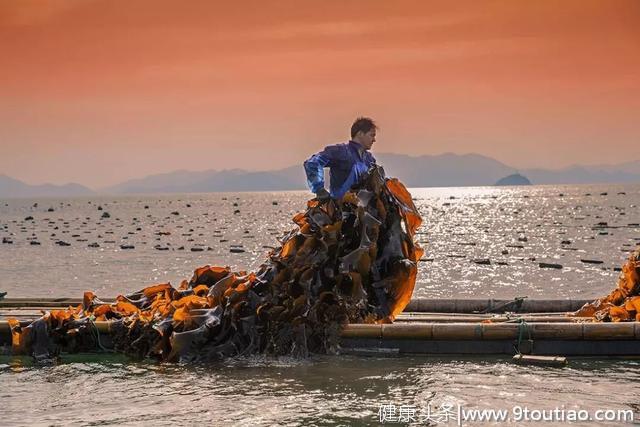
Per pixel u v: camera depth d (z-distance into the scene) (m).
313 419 7.45
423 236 60.09
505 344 9.98
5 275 34.72
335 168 10.60
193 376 9.24
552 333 9.82
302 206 164.75
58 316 10.80
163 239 62.31
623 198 170.00
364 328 10.14
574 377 8.88
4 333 10.99
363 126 10.59
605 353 9.79
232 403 8.05
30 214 138.38
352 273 10.04
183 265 39.59
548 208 121.38
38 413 7.88
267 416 7.57
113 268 38.00
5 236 69.50
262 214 120.56
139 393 8.55
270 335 10.08
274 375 9.17
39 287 29.92
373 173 10.60
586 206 125.19
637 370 9.18
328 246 10.15
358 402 7.99
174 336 9.98
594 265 35.09
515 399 8.04
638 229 64.62
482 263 36.94
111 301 13.02
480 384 8.64
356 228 10.38
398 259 10.54
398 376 9.03
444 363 9.66
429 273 32.75
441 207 137.38
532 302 13.47
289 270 10.16
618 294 11.69
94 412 7.88
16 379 9.36
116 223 95.50
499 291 26.44
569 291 26.05
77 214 133.62
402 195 10.98
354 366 9.55
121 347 10.61
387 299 10.60
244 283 10.43
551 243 50.78
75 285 30.59
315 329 10.14
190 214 124.62
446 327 9.99
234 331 10.13
